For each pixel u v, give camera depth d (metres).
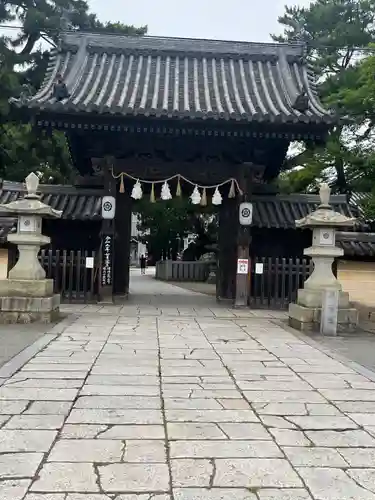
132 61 16.50
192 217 33.69
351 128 20.39
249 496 3.24
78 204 15.45
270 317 12.83
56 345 8.21
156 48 16.77
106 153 14.66
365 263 14.80
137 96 14.38
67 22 17.05
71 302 14.47
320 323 10.48
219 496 3.22
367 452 4.00
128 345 8.40
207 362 7.23
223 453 3.90
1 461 3.66
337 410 5.08
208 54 16.83
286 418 4.78
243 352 8.10
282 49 16.97
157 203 32.25
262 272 14.65
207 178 14.80
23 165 23.64
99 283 14.44
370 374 6.68
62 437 4.15
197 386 5.88
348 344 9.16
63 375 6.22
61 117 12.99
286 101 14.82
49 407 4.93
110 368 6.66
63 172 25.02
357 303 14.57
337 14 24.47
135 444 4.04
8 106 21.23
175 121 12.98
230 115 12.70
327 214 11.21
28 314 10.50
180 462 3.71
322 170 22.20
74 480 3.39
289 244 15.73
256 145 14.59
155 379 6.15
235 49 16.92
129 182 15.70
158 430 4.37
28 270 10.80
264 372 6.71
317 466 3.71
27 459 3.71
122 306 14.19
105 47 16.64
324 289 10.36
